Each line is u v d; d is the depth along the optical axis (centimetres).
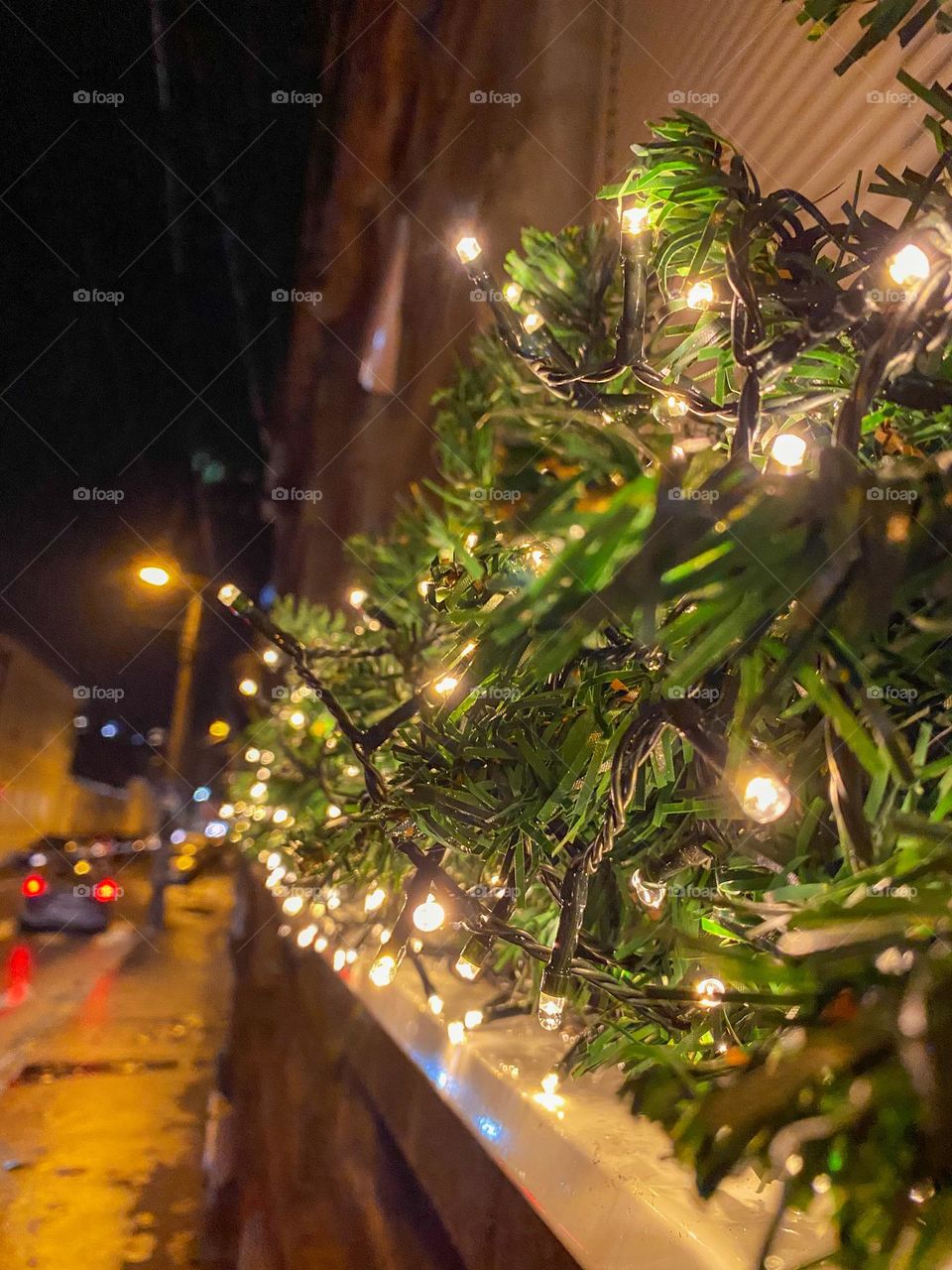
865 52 110
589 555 68
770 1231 66
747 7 363
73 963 1256
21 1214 377
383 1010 318
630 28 539
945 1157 61
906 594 75
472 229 143
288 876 256
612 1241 125
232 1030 626
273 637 155
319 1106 407
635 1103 74
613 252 188
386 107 1198
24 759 3175
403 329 1160
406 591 303
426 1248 239
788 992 76
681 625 76
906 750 77
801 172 300
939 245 88
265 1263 296
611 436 81
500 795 140
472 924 135
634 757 95
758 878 115
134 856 3045
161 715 3353
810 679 77
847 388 108
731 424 121
